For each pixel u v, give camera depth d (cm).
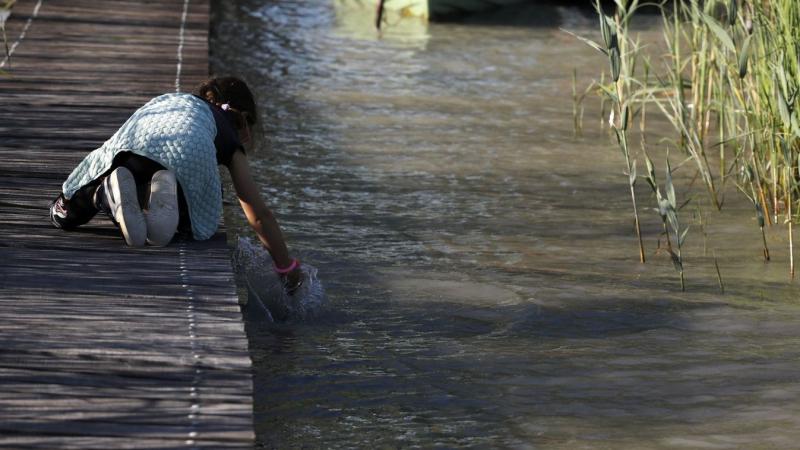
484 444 791
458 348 977
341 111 1956
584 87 2200
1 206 1119
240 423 696
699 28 1656
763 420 838
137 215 982
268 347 965
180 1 2622
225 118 1035
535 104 2055
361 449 780
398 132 1823
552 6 3234
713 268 1221
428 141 1772
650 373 928
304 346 971
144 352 789
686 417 843
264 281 1042
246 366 777
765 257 1253
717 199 1492
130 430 680
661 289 1148
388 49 2561
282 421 821
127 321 845
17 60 1862
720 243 1310
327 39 2656
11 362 763
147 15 2406
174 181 991
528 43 2680
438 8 2966
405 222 1365
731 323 1050
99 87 1703
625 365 945
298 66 2339
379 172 1586
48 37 2094
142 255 993
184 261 984
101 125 1471
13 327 820
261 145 1694
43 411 698
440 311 1069
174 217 988
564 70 2367
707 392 891
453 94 2122
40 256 980
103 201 1004
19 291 893
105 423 687
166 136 996
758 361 957
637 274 1197
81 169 1032
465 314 1063
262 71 2273
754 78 1506
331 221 1357
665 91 1750
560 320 1052
